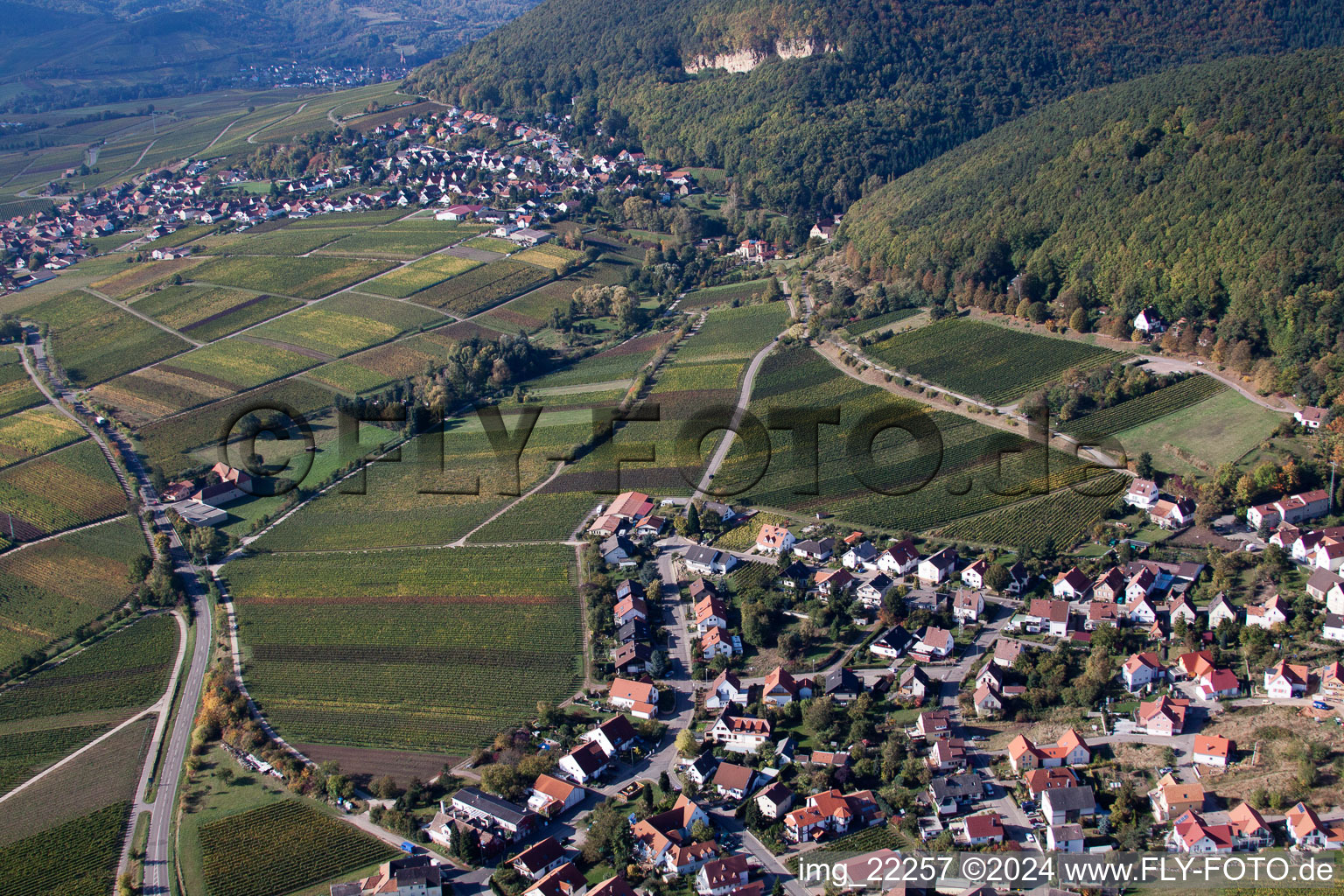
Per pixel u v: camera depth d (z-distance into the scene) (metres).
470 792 152.00
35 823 158.50
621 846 140.50
